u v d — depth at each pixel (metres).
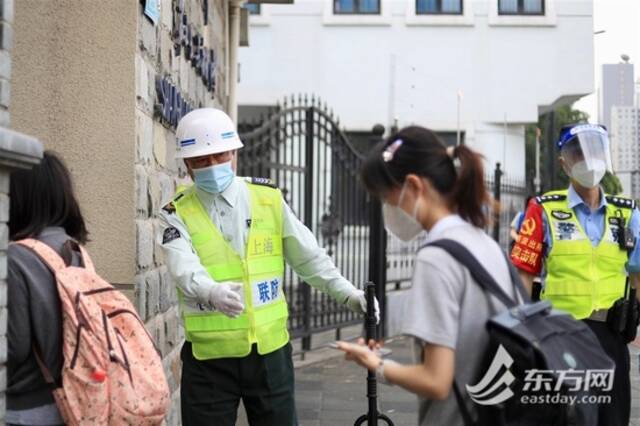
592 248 4.66
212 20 8.50
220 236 4.25
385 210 3.00
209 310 4.20
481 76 17.89
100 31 4.58
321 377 8.92
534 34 17.86
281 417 4.34
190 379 4.26
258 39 17.81
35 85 4.57
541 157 22.50
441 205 2.91
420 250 2.84
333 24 17.78
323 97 17.88
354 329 11.92
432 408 2.86
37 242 3.09
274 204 4.42
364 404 7.72
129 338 3.14
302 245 4.49
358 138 17.94
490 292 2.78
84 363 2.97
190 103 6.71
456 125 17.88
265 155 8.98
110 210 4.57
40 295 2.99
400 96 17.88
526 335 2.72
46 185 3.19
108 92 4.57
